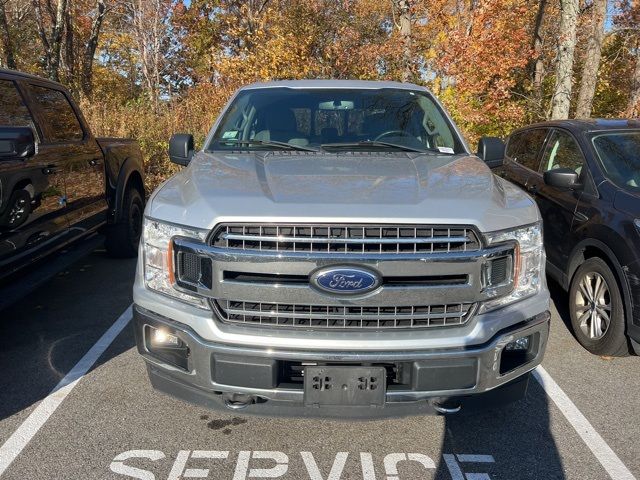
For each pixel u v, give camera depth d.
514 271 2.66
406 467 2.90
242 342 2.51
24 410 3.41
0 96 4.33
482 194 2.75
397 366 2.58
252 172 3.05
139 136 10.97
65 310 5.10
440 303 2.50
